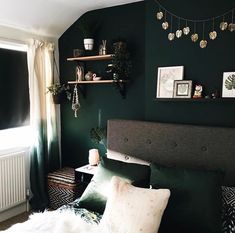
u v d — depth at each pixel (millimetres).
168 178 1958
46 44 3301
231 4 2271
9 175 2982
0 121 3055
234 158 2209
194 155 2393
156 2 2623
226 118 2371
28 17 2959
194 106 2512
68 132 3615
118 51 2828
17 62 3182
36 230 1825
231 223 1814
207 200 1790
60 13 3133
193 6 2436
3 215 3035
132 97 3078
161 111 2691
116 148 2875
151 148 2635
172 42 2562
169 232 1832
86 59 3176
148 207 1702
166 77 2604
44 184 3244
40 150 3209
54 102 3404
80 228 1819
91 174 2906
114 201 1805
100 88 3309
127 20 3033
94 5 3078
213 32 2354
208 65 2400
